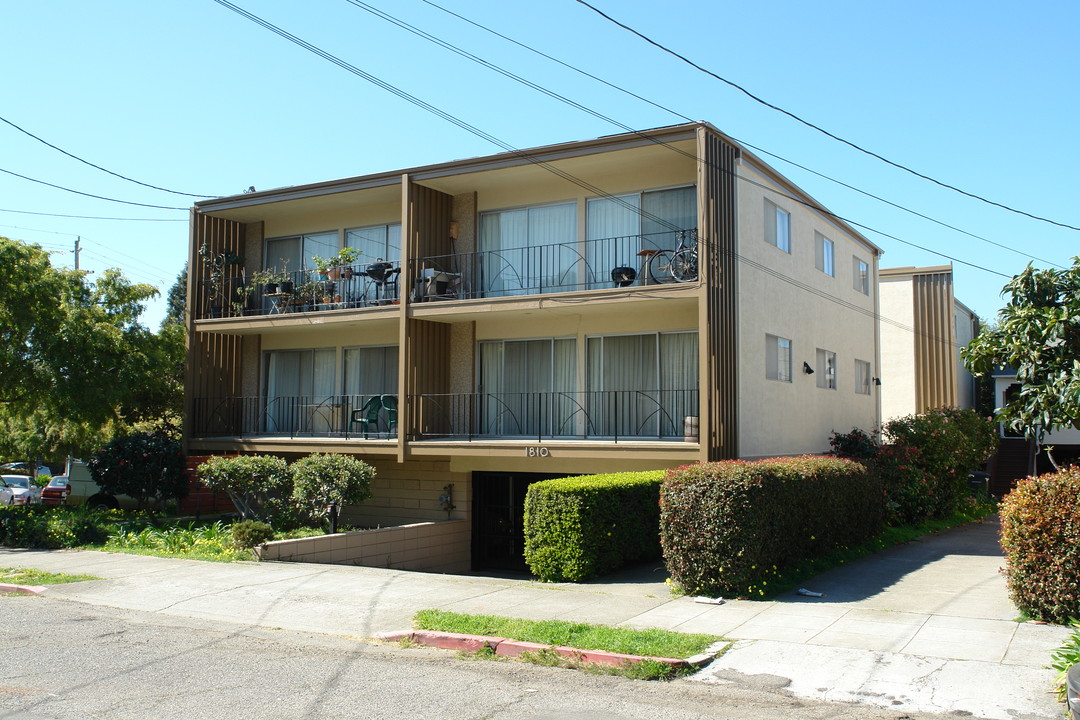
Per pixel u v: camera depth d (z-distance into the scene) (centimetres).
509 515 1925
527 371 1906
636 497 1444
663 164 1770
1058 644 863
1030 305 1252
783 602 1105
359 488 1692
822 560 1366
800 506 1296
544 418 1873
